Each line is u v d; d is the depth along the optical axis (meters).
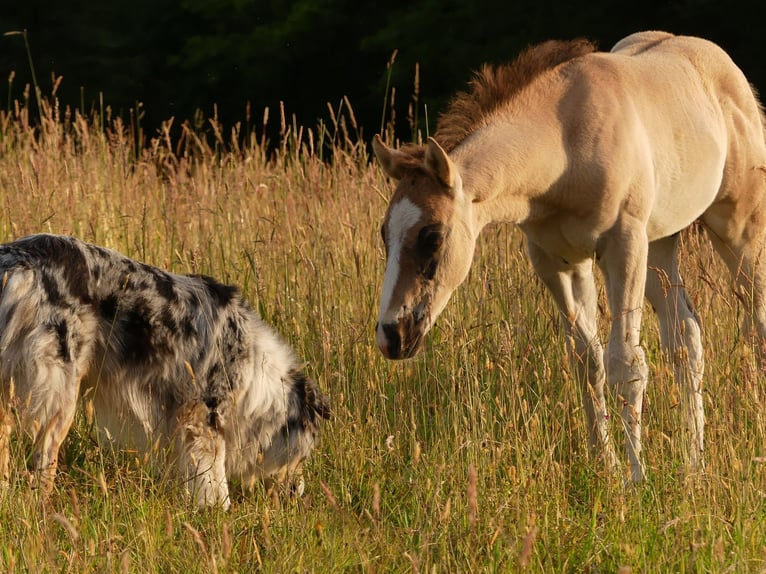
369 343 11.62
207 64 32.16
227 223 14.05
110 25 32.50
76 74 31.39
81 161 15.91
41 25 31.61
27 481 8.48
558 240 9.95
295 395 9.97
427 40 29.48
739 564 7.16
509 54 27.75
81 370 8.94
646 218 9.82
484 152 9.23
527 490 8.14
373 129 32.12
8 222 13.55
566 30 27.70
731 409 9.20
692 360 10.70
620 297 9.73
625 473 9.12
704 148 10.49
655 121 10.08
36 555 7.34
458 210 8.79
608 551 7.71
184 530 8.09
